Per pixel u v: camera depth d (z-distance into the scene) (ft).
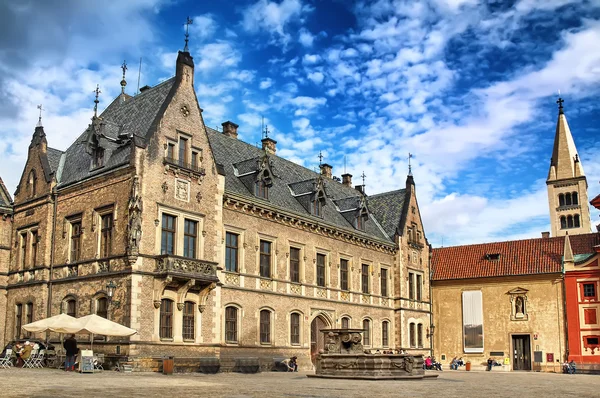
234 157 161.17
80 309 122.42
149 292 115.55
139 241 114.93
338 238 175.52
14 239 144.25
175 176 124.36
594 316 193.36
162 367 111.55
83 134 148.36
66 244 129.80
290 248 158.30
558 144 381.81
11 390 61.21
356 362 107.14
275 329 148.77
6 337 139.33
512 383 109.91
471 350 212.23
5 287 142.31
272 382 91.45
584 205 365.20
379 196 221.87
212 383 85.05
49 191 135.95
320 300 164.55
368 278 187.42
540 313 203.82
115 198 120.57
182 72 130.31
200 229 128.06
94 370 108.68
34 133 146.41
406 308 199.21
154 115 128.16
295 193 171.94
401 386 86.58
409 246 207.00
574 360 193.16
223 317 134.82
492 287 213.25
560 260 205.98
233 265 140.36
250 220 145.59
